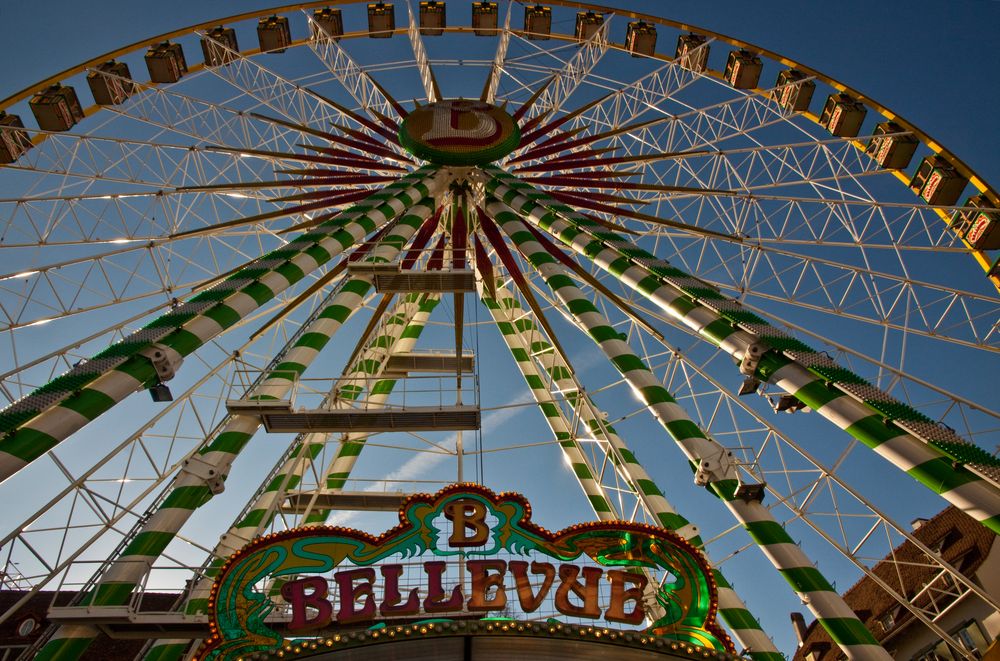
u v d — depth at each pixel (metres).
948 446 15.52
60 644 14.20
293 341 21.11
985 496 14.88
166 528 16.16
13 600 28.22
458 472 23.45
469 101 31.84
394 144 32.94
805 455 19.42
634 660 11.69
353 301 22.73
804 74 33.16
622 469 22.17
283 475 23.64
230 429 18.28
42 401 16.22
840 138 30.12
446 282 22.67
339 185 31.30
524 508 14.02
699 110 31.50
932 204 28.20
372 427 18.98
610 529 13.73
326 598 12.86
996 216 25.62
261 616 12.66
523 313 32.53
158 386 18.73
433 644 11.55
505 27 35.53
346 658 11.38
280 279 21.86
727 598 20.64
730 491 18.17
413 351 30.64
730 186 29.64
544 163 30.62
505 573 13.18
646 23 36.88
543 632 11.43
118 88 32.75
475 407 18.66
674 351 22.73
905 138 29.20
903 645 28.28
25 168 27.25
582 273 27.08
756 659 19.12
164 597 28.81
